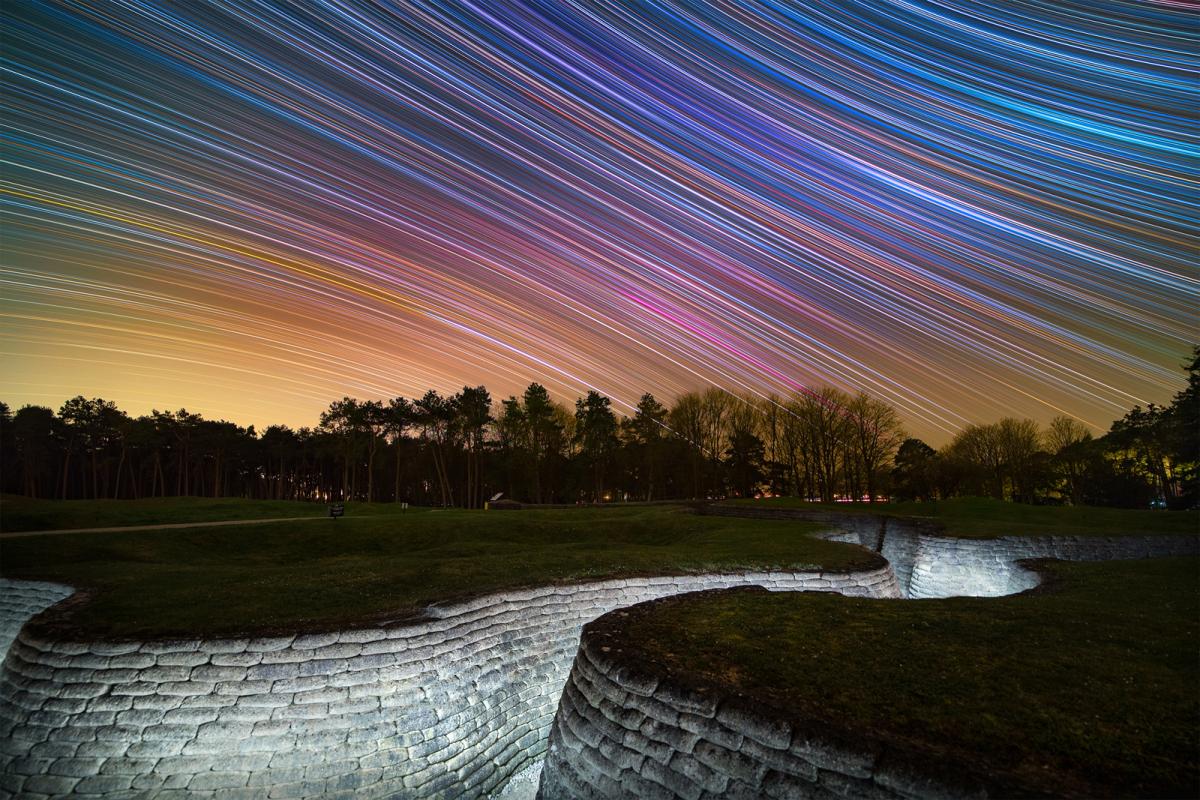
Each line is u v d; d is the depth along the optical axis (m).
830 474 70.88
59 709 9.16
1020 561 18.67
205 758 8.97
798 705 5.85
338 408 71.62
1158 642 7.95
